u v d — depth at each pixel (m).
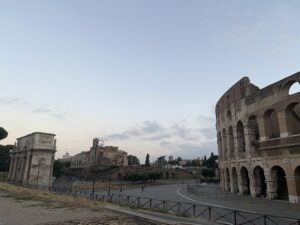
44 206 30.36
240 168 49.91
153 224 20.20
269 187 40.44
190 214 26.48
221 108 61.94
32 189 58.44
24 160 98.00
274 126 45.56
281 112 38.66
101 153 176.62
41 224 20.02
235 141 52.06
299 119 42.66
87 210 27.42
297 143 35.00
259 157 43.25
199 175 179.62
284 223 22.28
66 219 22.14
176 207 33.66
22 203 33.03
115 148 189.38
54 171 134.75
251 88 47.75
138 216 23.08
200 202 38.72
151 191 76.38
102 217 22.97
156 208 30.45
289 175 36.44
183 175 170.38
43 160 91.19
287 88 38.81
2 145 134.50
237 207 32.22
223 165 61.31
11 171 109.44
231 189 54.75
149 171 148.62
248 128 47.03
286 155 37.12
